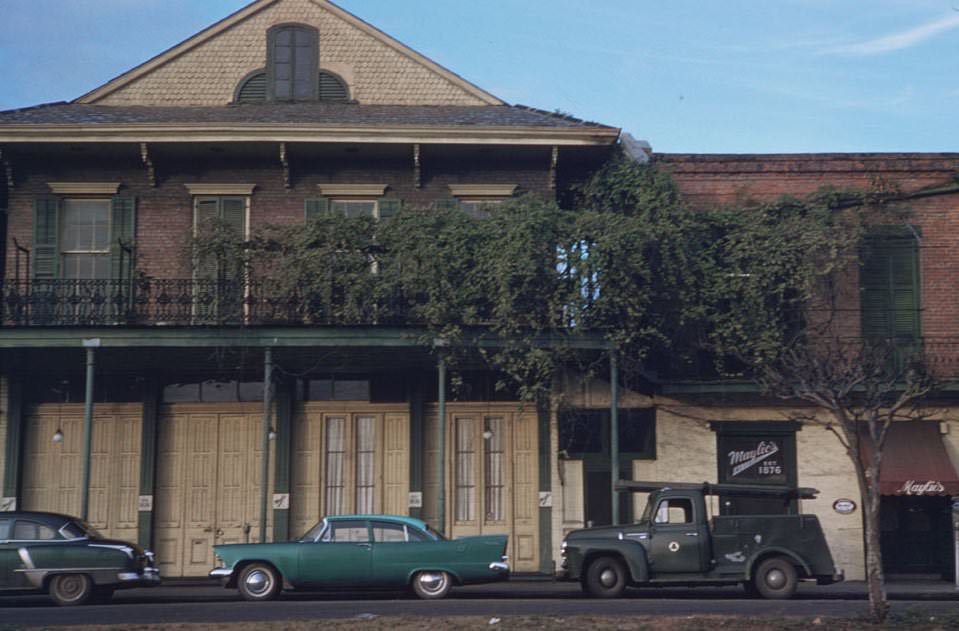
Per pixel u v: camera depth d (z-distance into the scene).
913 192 23.20
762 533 18.14
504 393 23.34
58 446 23.03
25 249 22.73
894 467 22.22
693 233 22.20
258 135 22.47
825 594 19.20
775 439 23.16
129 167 23.39
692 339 22.48
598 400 23.12
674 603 16.73
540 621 14.04
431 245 21.22
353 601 17.53
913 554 22.86
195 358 22.05
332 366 23.03
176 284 21.38
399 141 22.75
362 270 21.48
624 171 22.75
